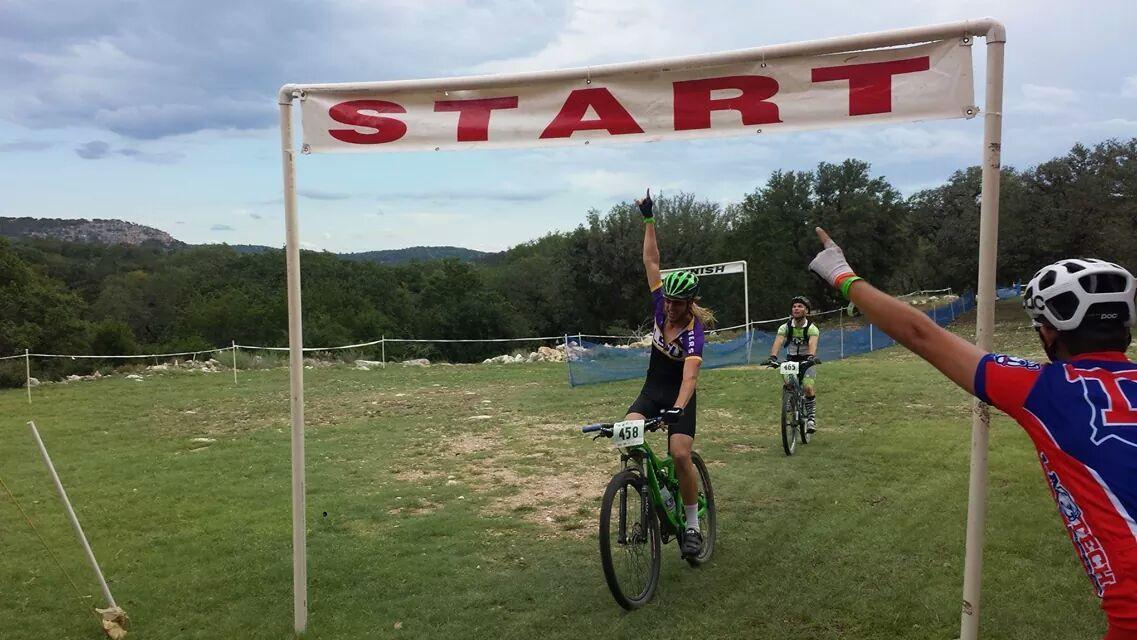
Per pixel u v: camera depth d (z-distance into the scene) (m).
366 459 8.06
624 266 45.94
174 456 8.45
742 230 48.09
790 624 3.64
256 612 4.04
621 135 3.61
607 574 3.71
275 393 14.03
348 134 3.82
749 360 16.92
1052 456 1.74
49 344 29.23
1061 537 4.68
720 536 5.02
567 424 9.89
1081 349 1.78
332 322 49.00
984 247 2.99
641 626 3.69
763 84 3.39
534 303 56.84
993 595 3.86
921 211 53.22
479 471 7.27
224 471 7.62
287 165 3.76
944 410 9.94
